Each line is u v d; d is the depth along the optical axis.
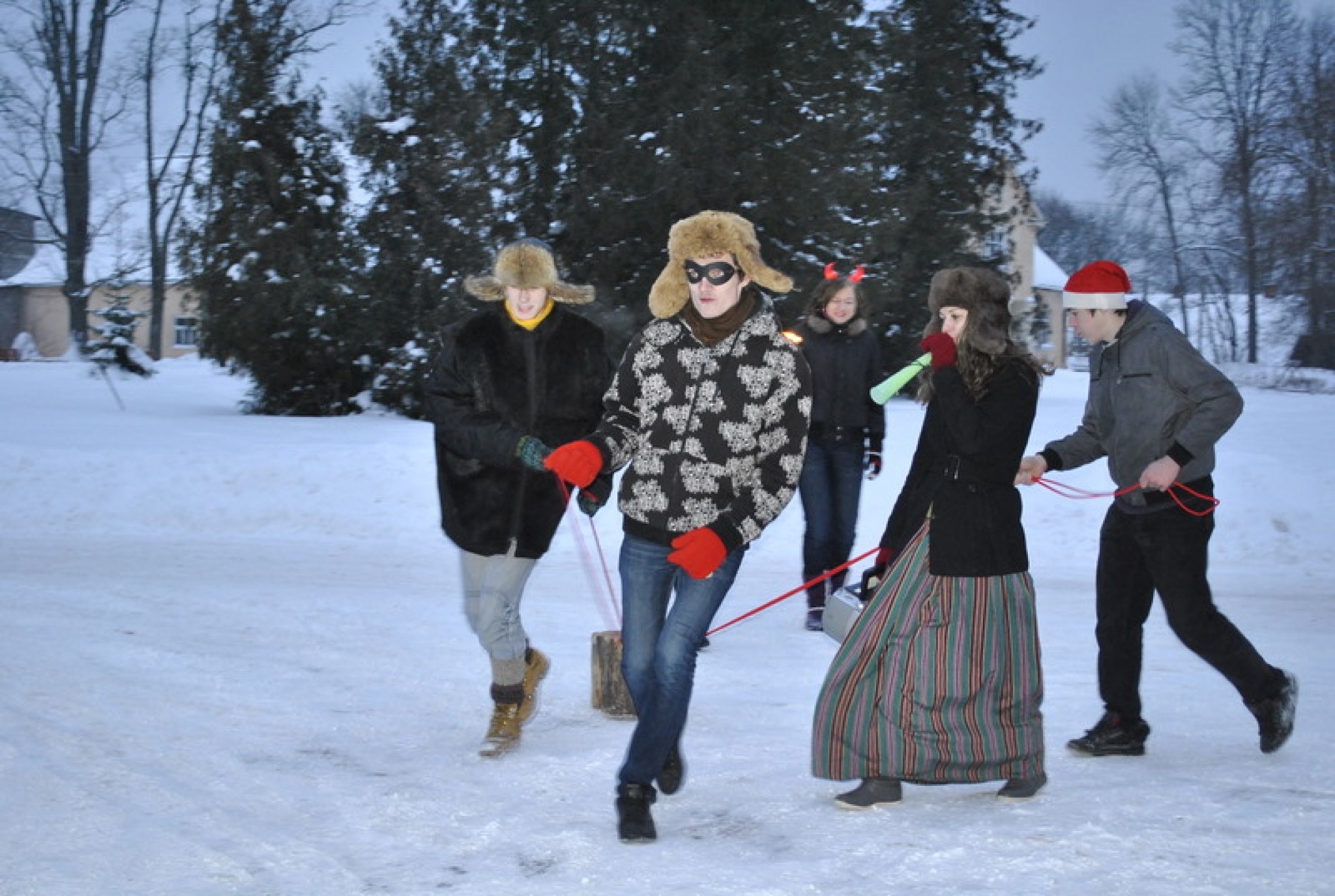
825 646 6.86
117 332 28.92
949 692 3.97
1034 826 3.86
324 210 20.00
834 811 4.08
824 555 7.25
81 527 10.61
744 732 5.13
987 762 4.00
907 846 3.71
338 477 11.20
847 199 19.91
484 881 3.51
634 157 18.80
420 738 5.02
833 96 20.20
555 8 19.27
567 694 5.80
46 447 11.97
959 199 24.25
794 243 19.83
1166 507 4.55
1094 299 4.62
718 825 3.97
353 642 6.69
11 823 3.96
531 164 19.86
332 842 3.84
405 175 19.05
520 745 4.93
